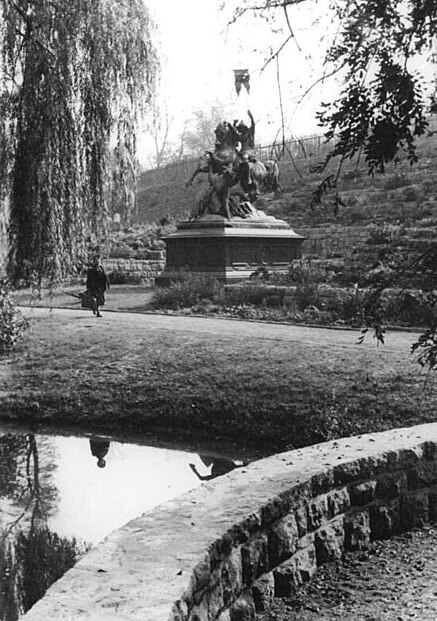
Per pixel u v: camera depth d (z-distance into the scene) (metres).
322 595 4.88
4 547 8.62
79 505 10.30
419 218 36.28
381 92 4.31
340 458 5.57
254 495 4.80
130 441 14.12
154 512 4.51
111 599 3.34
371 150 4.41
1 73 14.34
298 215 42.72
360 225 39.03
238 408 14.22
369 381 13.64
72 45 14.23
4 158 14.55
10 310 19.50
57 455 13.25
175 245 30.39
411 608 4.65
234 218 30.25
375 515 5.68
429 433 6.38
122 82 14.91
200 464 12.43
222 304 25.72
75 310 26.70
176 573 3.63
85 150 14.71
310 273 26.42
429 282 4.88
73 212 14.86
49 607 3.26
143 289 33.12
